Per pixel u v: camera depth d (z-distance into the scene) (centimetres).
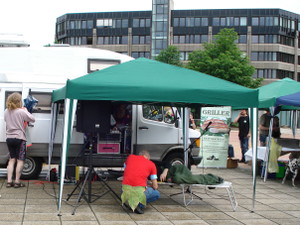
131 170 720
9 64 1009
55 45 1066
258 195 928
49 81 999
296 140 1177
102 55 1041
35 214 677
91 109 793
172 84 715
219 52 4912
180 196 880
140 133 1030
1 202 752
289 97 1086
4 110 973
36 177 1008
